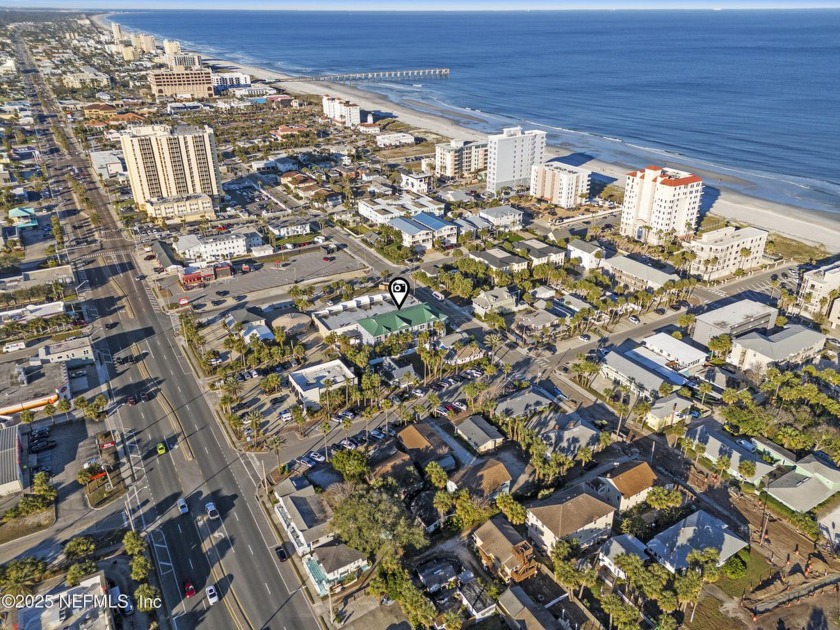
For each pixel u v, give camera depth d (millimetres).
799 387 172000
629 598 119500
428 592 119938
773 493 142125
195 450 160250
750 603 118562
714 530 129000
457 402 179625
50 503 141375
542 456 147375
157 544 131250
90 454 157625
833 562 128000
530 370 196500
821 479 146250
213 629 112938
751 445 160625
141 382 189250
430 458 152750
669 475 152250
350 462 146125
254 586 122062
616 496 139250
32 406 172000
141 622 113688
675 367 193500
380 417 173875
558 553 120000
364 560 124562
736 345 196875
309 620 115000
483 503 139750
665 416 169000
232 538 133250
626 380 186125
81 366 197250
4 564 125250
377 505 129000
